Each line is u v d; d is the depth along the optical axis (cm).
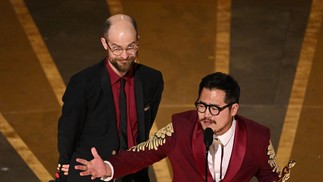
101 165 1296
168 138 1313
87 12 3294
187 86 2684
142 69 1554
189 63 2883
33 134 2300
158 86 1575
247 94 2659
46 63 2820
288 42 3133
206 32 3177
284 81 2778
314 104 2595
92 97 1512
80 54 2923
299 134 2366
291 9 3453
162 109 2491
